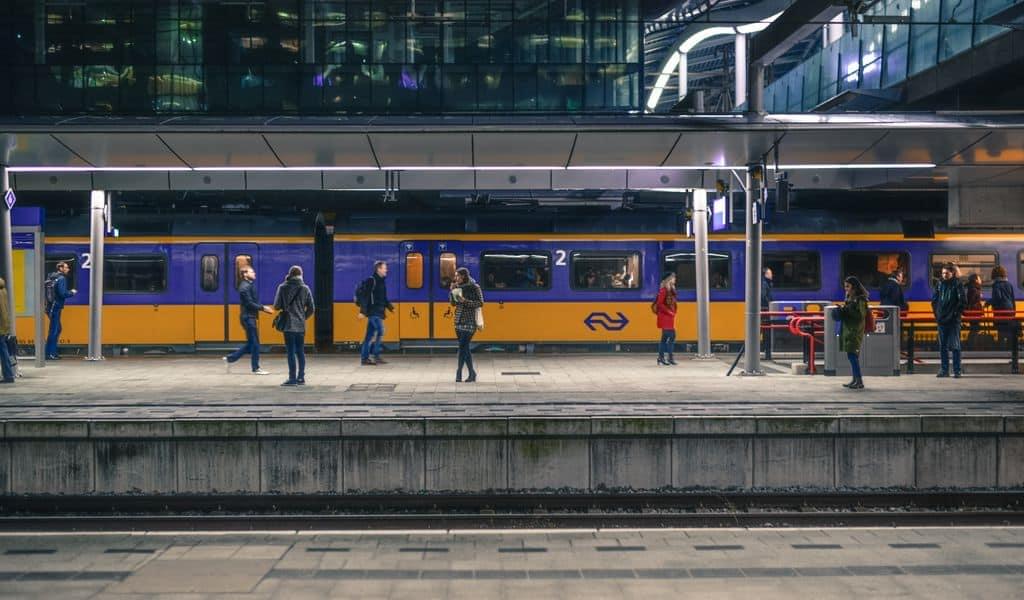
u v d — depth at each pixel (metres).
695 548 8.75
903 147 16.03
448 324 21.77
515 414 11.43
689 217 20.52
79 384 15.08
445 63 28.50
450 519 9.86
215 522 9.79
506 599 7.10
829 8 15.27
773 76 49.69
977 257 22.25
